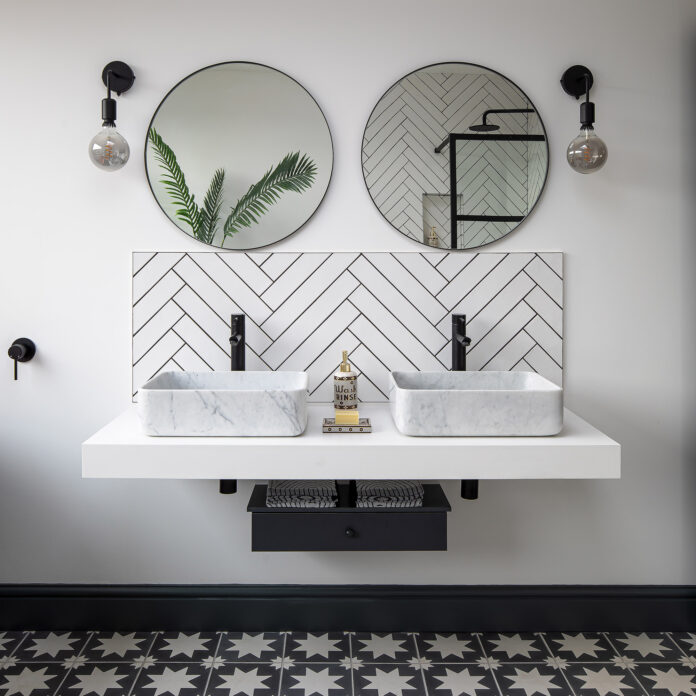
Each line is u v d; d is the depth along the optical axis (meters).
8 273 2.42
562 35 2.39
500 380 2.31
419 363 2.46
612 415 2.48
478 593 2.50
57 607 2.49
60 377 2.46
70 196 2.41
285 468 1.93
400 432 2.04
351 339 2.45
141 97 2.39
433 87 2.40
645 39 2.39
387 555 2.50
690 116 2.40
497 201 2.42
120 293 2.44
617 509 2.50
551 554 2.51
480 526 2.50
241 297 2.44
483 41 2.39
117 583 2.51
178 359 2.45
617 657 2.34
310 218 2.42
